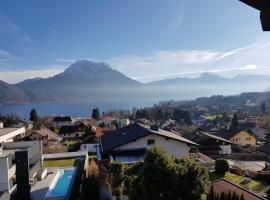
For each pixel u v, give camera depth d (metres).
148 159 18.06
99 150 41.31
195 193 17.81
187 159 19.48
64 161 45.69
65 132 93.62
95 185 33.16
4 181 26.80
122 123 102.75
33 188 31.75
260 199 19.72
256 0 3.01
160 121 141.12
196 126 125.00
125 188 24.78
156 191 17.48
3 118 105.62
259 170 45.09
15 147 36.91
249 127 118.25
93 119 134.12
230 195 18.00
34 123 113.25
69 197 28.22
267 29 3.16
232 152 69.38
